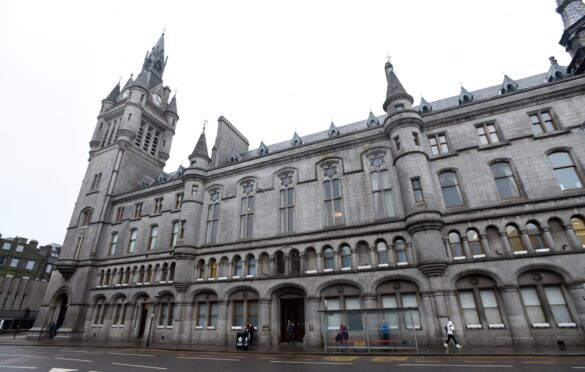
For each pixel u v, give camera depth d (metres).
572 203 18.75
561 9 27.62
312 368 13.19
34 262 68.62
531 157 21.14
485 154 22.41
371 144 26.45
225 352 19.95
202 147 35.78
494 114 23.48
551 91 22.03
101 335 32.62
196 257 30.14
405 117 24.20
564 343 16.27
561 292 17.83
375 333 18.53
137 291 32.44
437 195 22.39
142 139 48.09
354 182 25.84
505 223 19.94
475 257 19.83
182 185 35.78
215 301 27.67
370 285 21.69
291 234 26.08
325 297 23.22
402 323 18.17
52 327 34.66
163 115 53.53
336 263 23.45
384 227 22.83
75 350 22.67
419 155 22.95
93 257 37.06
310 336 22.25
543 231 18.95
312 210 26.48
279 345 23.19
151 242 35.31
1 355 19.69
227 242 29.06
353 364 13.98
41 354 20.14
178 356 18.41
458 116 24.28
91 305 35.09
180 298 28.83
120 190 42.25
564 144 20.59
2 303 61.09
